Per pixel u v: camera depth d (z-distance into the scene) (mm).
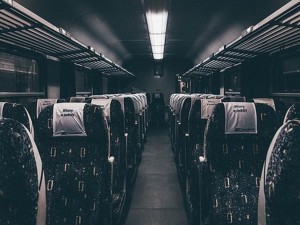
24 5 5738
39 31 4887
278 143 1188
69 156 2691
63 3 6859
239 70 9938
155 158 8227
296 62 6305
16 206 1271
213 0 7328
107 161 2705
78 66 10820
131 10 8133
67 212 2539
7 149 1170
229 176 2654
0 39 5398
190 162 3852
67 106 2637
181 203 4871
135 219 4250
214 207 2535
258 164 2686
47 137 2664
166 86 20219
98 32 10500
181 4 7723
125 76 19375
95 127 2611
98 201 2592
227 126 2594
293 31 4922
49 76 8016
